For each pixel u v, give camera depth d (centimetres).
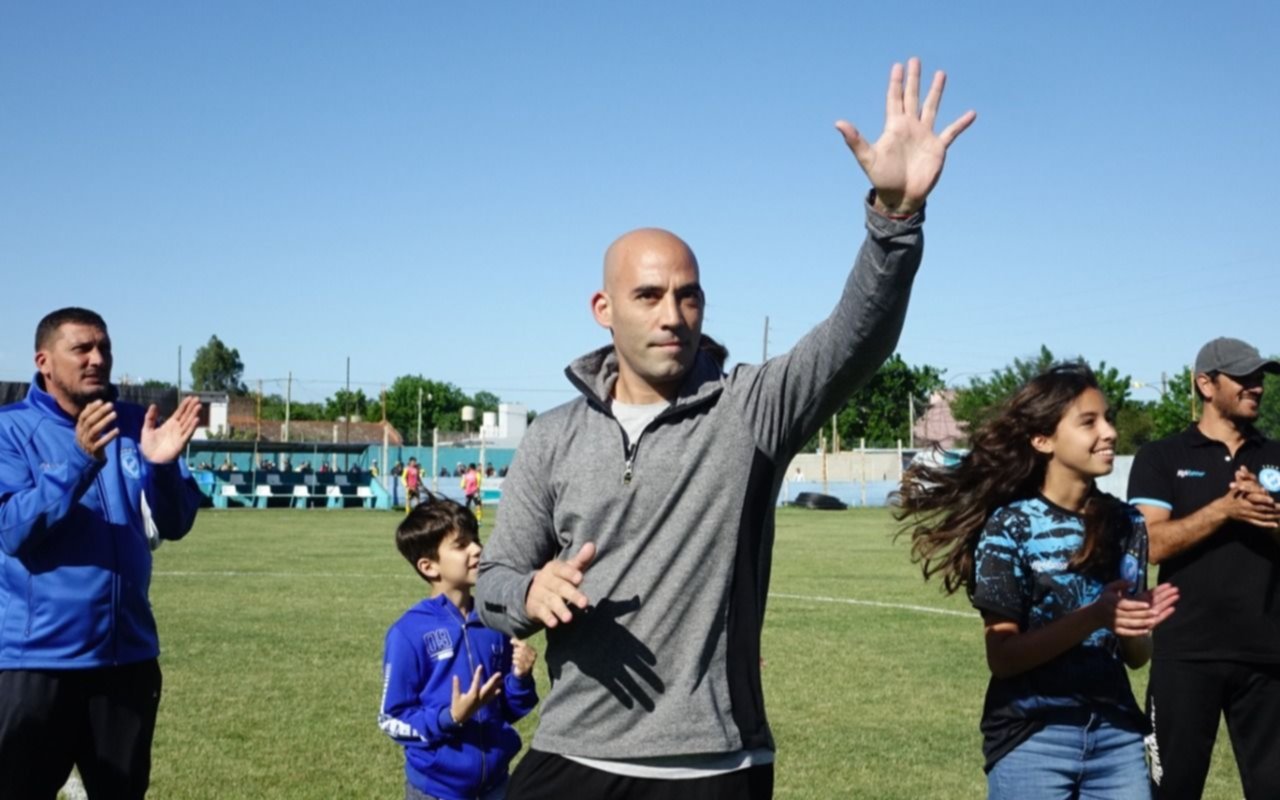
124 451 531
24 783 497
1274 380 4422
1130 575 436
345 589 1797
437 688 510
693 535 347
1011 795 426
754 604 353
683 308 349
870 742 836
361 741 828
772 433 352
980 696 1001
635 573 346
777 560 2398
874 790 716
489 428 8469
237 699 970
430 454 7675
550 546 371
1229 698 567
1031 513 438
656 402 360
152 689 525
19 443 521
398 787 714
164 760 773
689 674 343
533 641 1306
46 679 496
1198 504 587
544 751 356
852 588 1855
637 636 344
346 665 1130
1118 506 441
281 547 2678
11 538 484
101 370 529
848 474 7388
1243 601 556
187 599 1662
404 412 11506
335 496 5162
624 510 348
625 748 342
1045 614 431
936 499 464
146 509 526
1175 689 564
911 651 1234
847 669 1127
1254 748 562
